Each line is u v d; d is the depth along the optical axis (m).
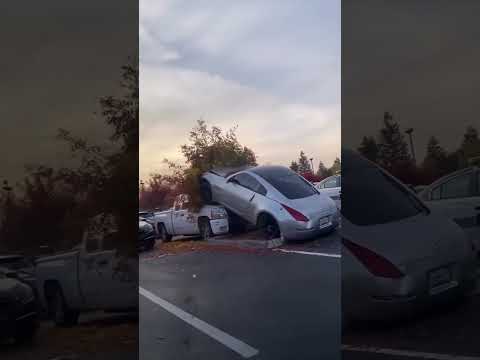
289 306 4.50
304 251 5.39
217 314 4.59
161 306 4.77
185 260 5.34
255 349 4.13
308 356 4.00
